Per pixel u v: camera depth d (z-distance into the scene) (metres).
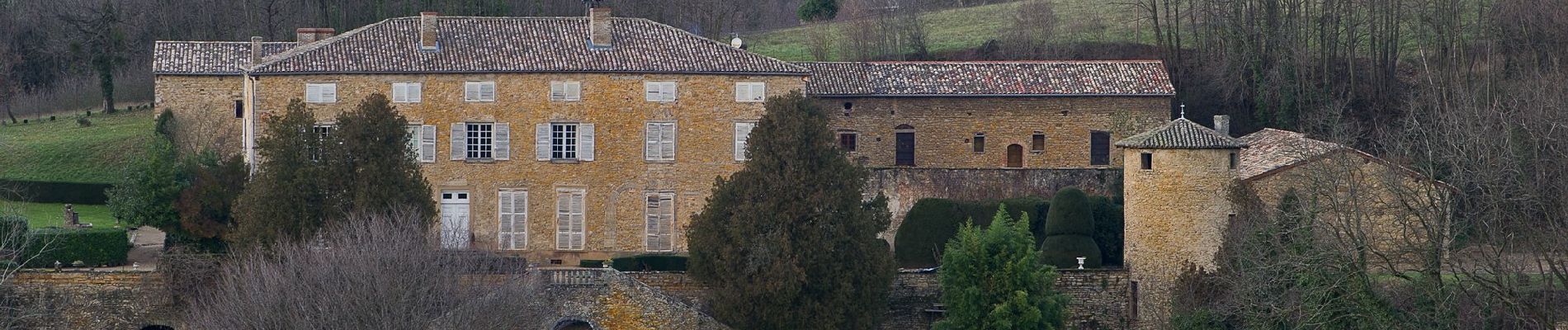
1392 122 113.75
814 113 88.62
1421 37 113.62
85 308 84.88
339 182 86.12
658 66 96.50
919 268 95.50
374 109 87.38
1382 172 83.00
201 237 88.12
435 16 97.69
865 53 133.38
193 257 85.50
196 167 90.06
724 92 96.94
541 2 134.75
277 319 74.69
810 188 86.19
